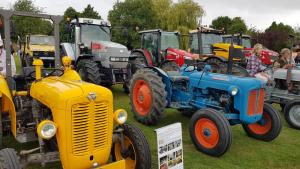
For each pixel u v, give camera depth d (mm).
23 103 3975
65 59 3959
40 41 15000
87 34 9766
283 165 4438
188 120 6445
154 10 25625
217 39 13172
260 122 5418
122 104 7770
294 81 7148
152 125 5988
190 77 5652
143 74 5965
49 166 4062
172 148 3225
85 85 3199
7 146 4566
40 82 3639
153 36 11383
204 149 4672
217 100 5238
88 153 3098
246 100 4734
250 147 5109
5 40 3816
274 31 27031
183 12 25688
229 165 4340
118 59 8633
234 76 5109
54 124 2971
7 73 3910
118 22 24719
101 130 3168
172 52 11023
